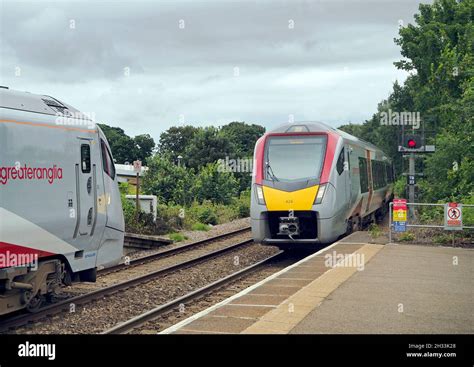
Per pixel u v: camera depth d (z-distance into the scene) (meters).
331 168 17.31
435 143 25.30
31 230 9.94
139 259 17.33
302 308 8.96
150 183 34.59
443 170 23.36
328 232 16.91
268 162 17.62
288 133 17.97
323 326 7.97
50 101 11.09
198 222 28.92
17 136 9.74
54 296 11.41
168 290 13.35
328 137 17.83
